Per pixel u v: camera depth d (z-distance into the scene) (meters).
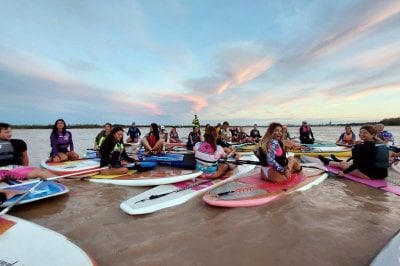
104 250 2.84
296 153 9.41
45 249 2.64
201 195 4.75
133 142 14.73
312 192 4.92
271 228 3.36
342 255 2.70
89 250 2.85
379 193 4.85
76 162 7.40
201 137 10.97
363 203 4.29
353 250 2.80
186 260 2.62
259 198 4.31
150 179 5.18
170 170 6.08
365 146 5.72
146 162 6.46
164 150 9.29
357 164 5.83
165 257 2.69
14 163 5.49
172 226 3.45
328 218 3.67
